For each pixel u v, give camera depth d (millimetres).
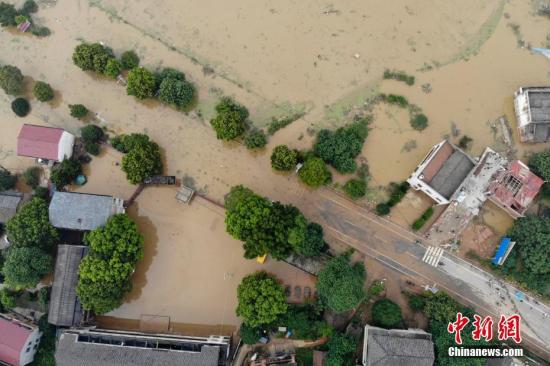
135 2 72688
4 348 62625
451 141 68312
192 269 68688
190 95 68375
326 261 65938
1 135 71750
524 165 65312
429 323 64000
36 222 63344
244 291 61344
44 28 72688
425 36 69875
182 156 70000
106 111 71250
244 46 71000
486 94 69000
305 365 64812
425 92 69062
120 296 63562
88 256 61875
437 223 66688
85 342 61812
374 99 69188
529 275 63500
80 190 70188
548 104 64875
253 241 60625
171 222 69312
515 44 69562
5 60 72938
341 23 70625
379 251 67125
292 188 68562
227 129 65562
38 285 68562
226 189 69188
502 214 66812
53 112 71750
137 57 71500
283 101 69875
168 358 60656
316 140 68812
